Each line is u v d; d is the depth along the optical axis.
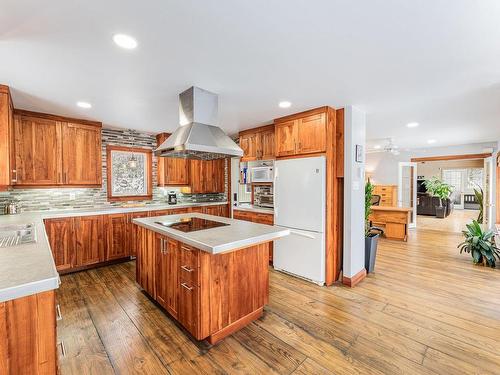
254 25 1.47
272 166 4.04
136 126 4.07
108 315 2.37
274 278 3.29
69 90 2.49
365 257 3.48
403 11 1.34
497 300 2.68
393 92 2.57
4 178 2.34
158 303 2.57
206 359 1.80
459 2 1.26
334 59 1.89
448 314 2.40
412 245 5.06
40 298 1.06
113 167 4.34
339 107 3.09
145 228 2.68
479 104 2.96
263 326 2.20
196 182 5.13
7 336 1.00
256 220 4.02
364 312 2.44
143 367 1.72
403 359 1.80
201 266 1.87
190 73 2.12
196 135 2.31
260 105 2.99
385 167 7.44
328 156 3.03
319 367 1.72
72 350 1.88
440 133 4.73
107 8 1.30
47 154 3.32
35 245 1.60
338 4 1.28
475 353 1.86
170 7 1.29
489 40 1.61
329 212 3.06
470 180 12.07
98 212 3.67
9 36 1.54
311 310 2.48
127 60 1.89
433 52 1.78
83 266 3.59
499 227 4.81
